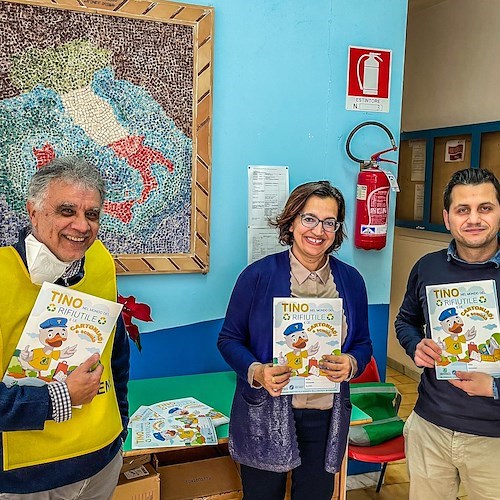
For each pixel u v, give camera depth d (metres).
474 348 1.66
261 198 2.32
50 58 1.93
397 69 2.49
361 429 2.31
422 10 4.12
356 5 2.38
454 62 3.83
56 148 1.97
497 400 1.64
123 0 1.99
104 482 1.38
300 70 2.32
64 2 1.92
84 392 1.24
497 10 3.43
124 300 1.93
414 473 1.84
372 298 2.59
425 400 1.78
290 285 1.70
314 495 1.76
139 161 2.09
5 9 1.85
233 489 2.00
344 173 2.46
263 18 2.23
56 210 1.18
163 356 2.27
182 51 2.10
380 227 2.43
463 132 3.73
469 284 1.68
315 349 1.66
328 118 2.40
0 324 1.18
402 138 4.38
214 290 2.31
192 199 2.19
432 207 4.11
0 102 1.88
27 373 1.22
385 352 2.67
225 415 1.93
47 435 1.24
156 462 1.96
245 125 2.27
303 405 1.71
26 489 1.23
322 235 1.64
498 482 1.68
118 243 2.10
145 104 2.07
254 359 1.68
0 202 1.92
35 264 1.20
